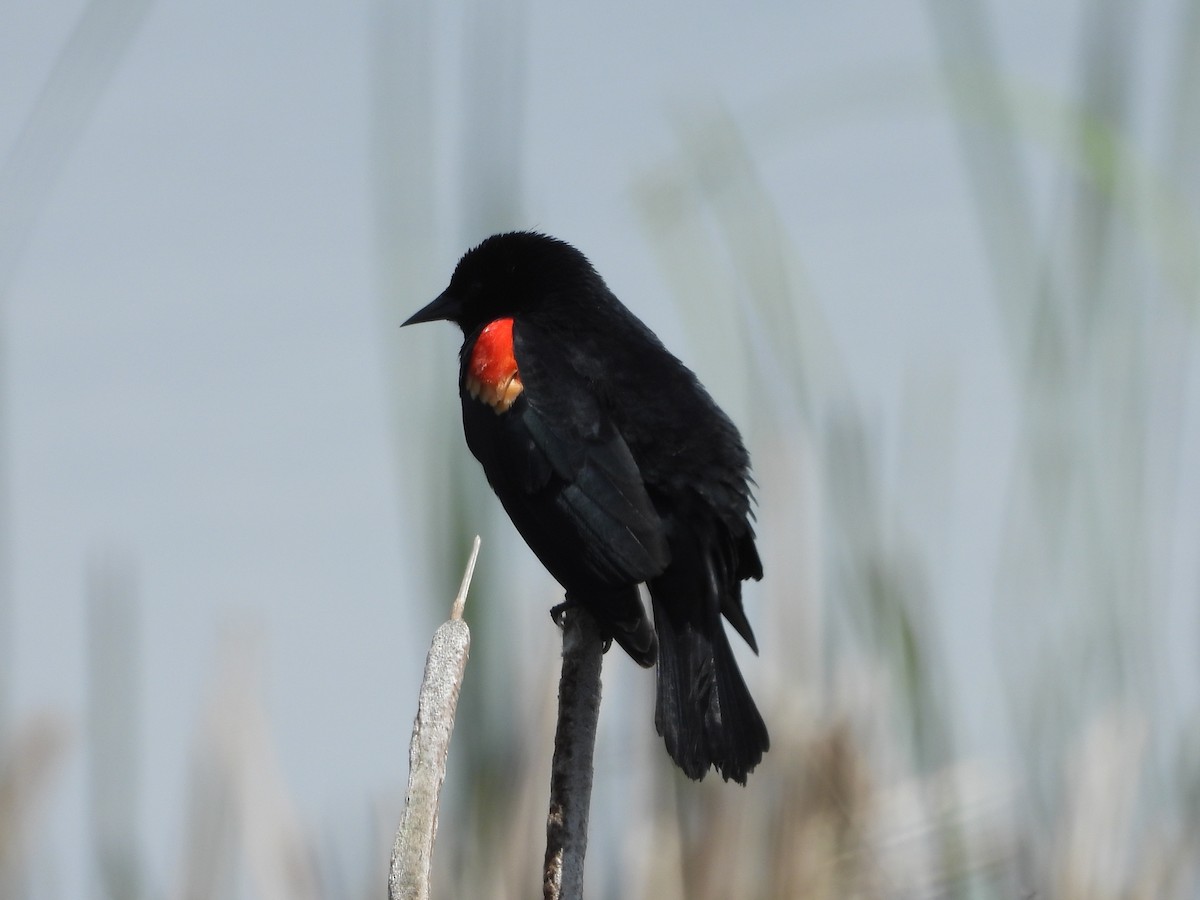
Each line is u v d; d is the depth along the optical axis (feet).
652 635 30.17
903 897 30.37
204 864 35.17
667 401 33.45
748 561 33.22
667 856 32.76
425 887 20.15
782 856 31.27
